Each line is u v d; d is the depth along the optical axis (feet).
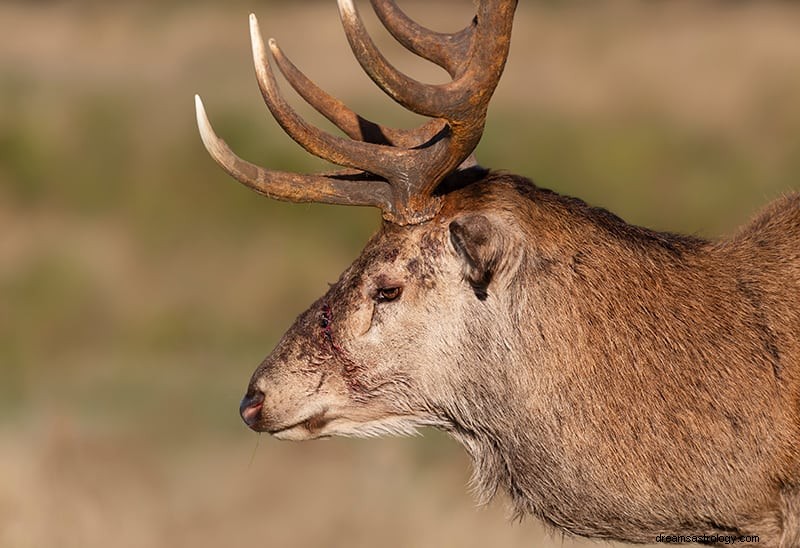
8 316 100.83
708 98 133.59
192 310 101.76
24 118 124.88
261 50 37.93
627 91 136.36
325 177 39.24
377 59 36.86
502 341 38.78
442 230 38.86
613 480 38.60
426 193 38.73
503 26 37.06
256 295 103.09
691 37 150.41
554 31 155.63
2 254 107.55
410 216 38.86
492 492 40.40
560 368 38.60
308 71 136.05
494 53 37.22
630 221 118.42
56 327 100.07
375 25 152.25
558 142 125.80
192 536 59.21
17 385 89.71
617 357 38.50
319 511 59.77
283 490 62.08
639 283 38.99
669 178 121.60
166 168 117.91
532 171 122.62
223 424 75.97
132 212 113.60
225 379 87.71
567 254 38.91
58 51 159.12
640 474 38.47
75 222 112.98
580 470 38.78
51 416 69.41
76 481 59.31
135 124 125.49
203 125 38.37
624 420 38.42
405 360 39.47
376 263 39.32
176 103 131.34
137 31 165.48
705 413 38.19
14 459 62.28
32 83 139.44
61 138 122.52
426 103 37.22
